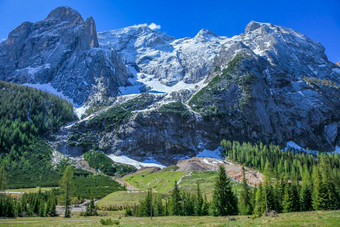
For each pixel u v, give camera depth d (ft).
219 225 145.48
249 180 411.75
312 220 134.31
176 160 641.40
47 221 225.15
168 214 284.20
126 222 201.46
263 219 167.12
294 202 266.57
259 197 262.67
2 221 224.74
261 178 420.36
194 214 270.26
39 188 432.25
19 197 366.63
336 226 112.68
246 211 264.11
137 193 392.06
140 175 542.57
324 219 134.21
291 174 447.83
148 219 231.09
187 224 161.48
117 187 465.88
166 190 407.85
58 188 442.09
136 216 284.00
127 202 357.00
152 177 512.22
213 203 243.81
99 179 508.12
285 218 158.71
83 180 497.05
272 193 264.11
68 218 263.29
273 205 258.57
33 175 498.28
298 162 502.79
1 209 271.49
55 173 520.83
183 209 276.82
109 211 324.39
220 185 244.83
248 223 145.79
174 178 461.78
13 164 517.96
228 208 237.25
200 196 280.92
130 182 506.89
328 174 284.00
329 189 265.75
